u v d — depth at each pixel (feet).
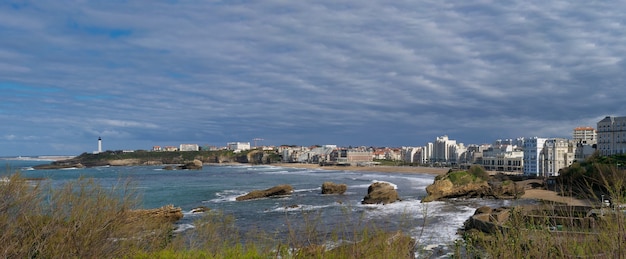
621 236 18.84
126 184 29.58
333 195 273.54
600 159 280.51
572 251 19.80
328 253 20.52
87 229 25.68
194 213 170.19
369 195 222.48
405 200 240.12
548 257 20.35
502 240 22.48
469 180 269.03
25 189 25.40
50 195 25.89
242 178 484.74
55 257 24.35
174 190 308.60
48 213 25.49
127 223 28.35
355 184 397.80
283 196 264.52
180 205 213.66
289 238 23.11
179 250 26.94
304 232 22.99
